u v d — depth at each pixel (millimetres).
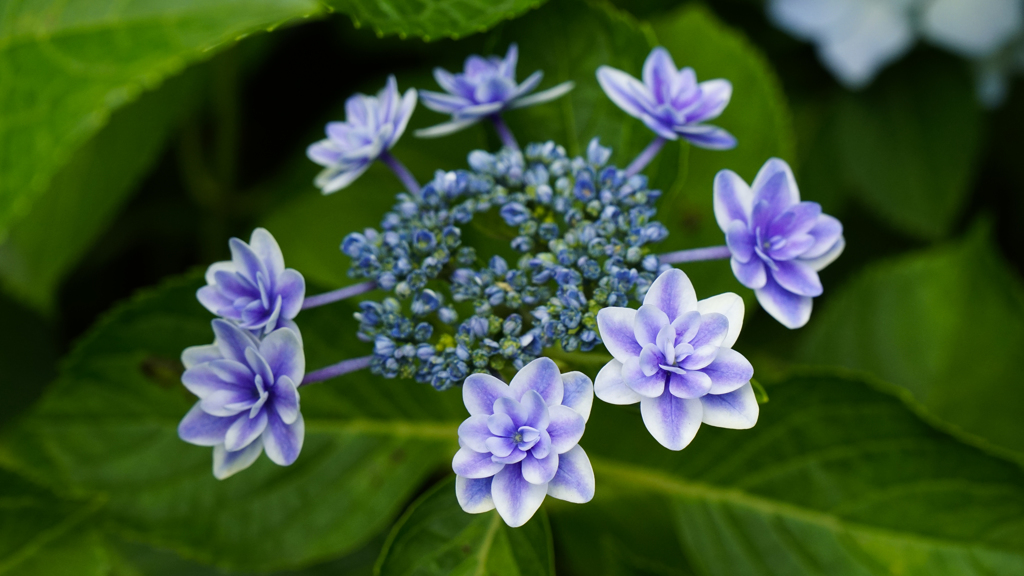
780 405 647
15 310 751
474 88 625
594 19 648
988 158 908
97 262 801
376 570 587
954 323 779
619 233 598
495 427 537
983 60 834
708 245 686
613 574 653
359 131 614
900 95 839
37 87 549
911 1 783
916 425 637
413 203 601
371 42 804
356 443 667
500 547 599
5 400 738
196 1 556
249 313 560
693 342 545
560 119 654
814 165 846
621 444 667
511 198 602
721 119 700
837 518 655
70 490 651
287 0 554
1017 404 757
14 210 541
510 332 577
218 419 563
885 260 812
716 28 709
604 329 544
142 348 651
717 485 665
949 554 643
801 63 879
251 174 857
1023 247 898
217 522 656
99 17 556
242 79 820
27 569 639
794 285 577
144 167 743
